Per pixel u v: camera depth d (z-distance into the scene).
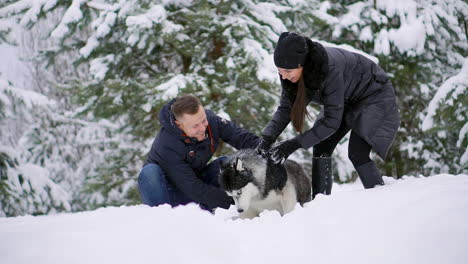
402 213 2.01
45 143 9.21
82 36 9.23
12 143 10.94
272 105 7.46
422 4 9.07
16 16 7.66
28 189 7.42
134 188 8.33
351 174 8.25
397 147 10.30
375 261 1.71
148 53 7.70
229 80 7.64
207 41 7.75
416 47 8.60
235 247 1.90
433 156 9.81
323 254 1.82
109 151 9.29
